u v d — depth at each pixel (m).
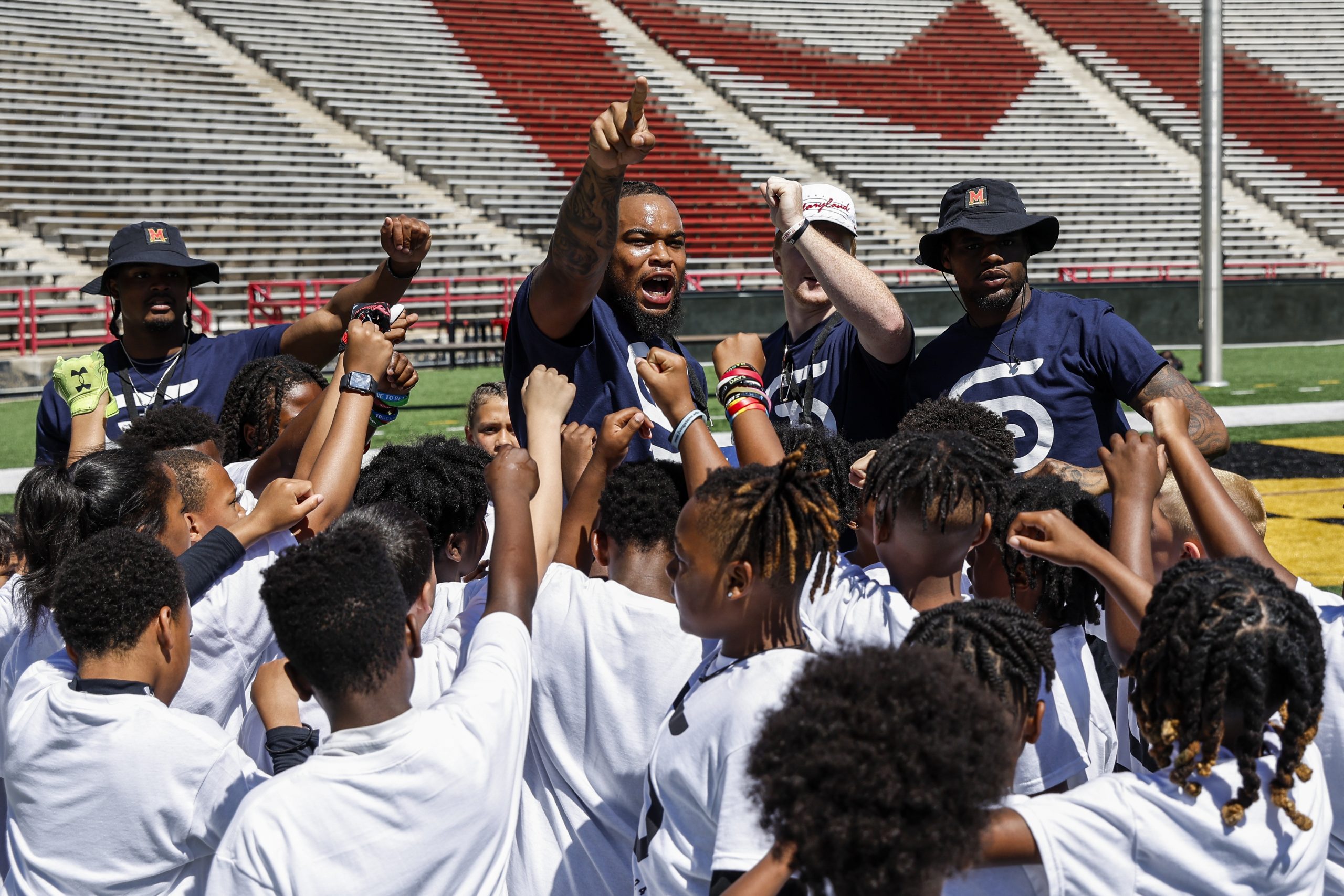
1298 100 30.12
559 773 2.28
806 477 1.92
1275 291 20.44
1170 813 1.79
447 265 21.45
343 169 23.14
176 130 22.23
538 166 24.64
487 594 2.42
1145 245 25.39
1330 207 26.95
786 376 4.05
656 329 3.07
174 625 2.18
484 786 1.95
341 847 1.85
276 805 1.85
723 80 28.58
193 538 2.74
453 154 24.23
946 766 1.47
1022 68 30.81
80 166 20.67
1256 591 1.83
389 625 1.93
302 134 23.56
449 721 1.95
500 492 2.39
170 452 2.82
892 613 2.25
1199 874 1.77
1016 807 1.77
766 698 1.81
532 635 2.30
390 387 3.04
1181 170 27.69
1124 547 2.35
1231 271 25.20
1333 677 2.17
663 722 2.14
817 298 3.98
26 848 2.11
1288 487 9.20
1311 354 18.75
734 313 18.77
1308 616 1.83
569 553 2.52
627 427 2.50
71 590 2.11
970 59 30.91
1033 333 3.54
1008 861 1.74
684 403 2.48
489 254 21.84
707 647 2.20
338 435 2.71
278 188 22.02
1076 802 1.79
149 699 2.11
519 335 2.97
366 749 1.90
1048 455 3.49
